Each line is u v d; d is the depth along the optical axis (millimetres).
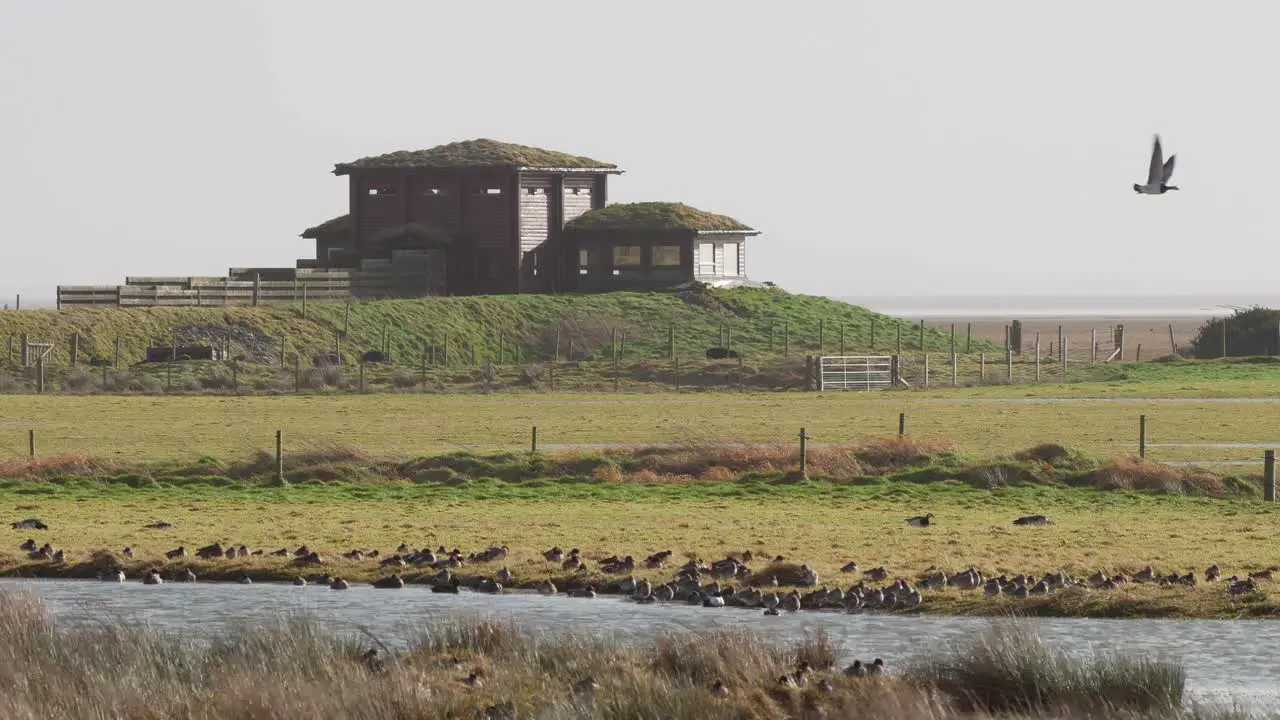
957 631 59469
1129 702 46812
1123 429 135375
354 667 47781
